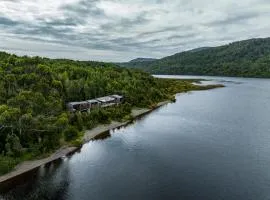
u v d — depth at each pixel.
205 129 82.69
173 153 61.38
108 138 72.38
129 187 46.00
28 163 54.25
